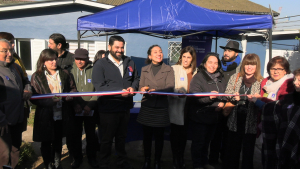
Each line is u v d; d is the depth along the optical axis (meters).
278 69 2.52
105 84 2.85
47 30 7.73
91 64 3.34
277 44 8.46
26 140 4.35
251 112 2.75
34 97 2.53
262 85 2.74
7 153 2.38
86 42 8.05
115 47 2.82
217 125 3.40
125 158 3.22
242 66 2.88
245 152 2.82
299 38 7.80
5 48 2.30
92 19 4.38
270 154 2.16
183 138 3.27
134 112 3.92
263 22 4.15
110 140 2.93
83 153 3.81
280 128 1.98
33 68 7.88
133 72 3.13
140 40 7.89
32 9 7.54
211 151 3.48
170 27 4.18
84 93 2.64
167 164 3.50
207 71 3.04
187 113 3.20
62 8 7.67
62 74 2.84
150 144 3.12
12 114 2.36
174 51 8.06
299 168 1.88
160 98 2.93
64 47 3.66
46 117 2.64
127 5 4.48
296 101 1.90
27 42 7.95
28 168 3.26
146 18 4.27
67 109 2.88
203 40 6.60
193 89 2.97
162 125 2.92
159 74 3.01
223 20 4.20
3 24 7.50
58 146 2.94
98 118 3.37
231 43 3.58
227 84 3.01
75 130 3.19
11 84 2.35
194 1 9.30
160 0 4.52
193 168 3.14
